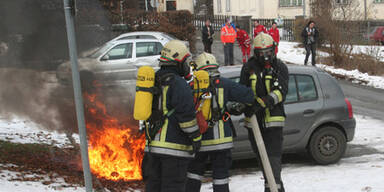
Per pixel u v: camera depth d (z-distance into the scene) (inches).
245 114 177.9
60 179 214.5
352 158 293.0
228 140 175.3
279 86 175.2
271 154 179.2
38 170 226.2
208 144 171.8
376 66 727.1
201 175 181.6
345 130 283.3
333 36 767.1
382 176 227.3
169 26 804.6
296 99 276.7
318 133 278.2
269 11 1385.3
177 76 149.1
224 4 1584.6
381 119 418.0
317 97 279.7
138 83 146.9
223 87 172.1
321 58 798.5
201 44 951.0
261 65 179.8
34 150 272.5
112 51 471.8
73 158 262.7
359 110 464.8
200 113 161.5
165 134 148.0
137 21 780.0
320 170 262.5
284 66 179.8
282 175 253.4
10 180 196.9
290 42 1071.0
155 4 1112.8
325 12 797.9
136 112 145.6
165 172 148.7
